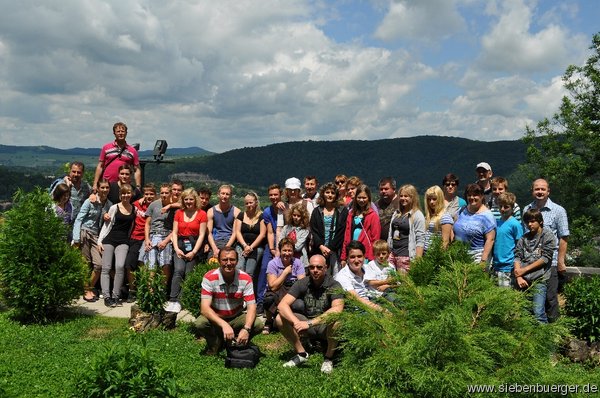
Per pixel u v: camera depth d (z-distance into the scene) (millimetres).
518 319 5309
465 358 4816
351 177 10180
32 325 8516
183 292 8539
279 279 8148
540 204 8500
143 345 5363
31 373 6270
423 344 4855
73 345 7469
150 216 10156
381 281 7449
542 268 7699
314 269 6926
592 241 23875
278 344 8031
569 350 7535
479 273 5680
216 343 7238
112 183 10781
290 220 8961
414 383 4777
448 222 8258
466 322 5117
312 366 6832
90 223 10391
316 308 7047
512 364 4859
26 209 8859
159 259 9812
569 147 24891
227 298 7180
